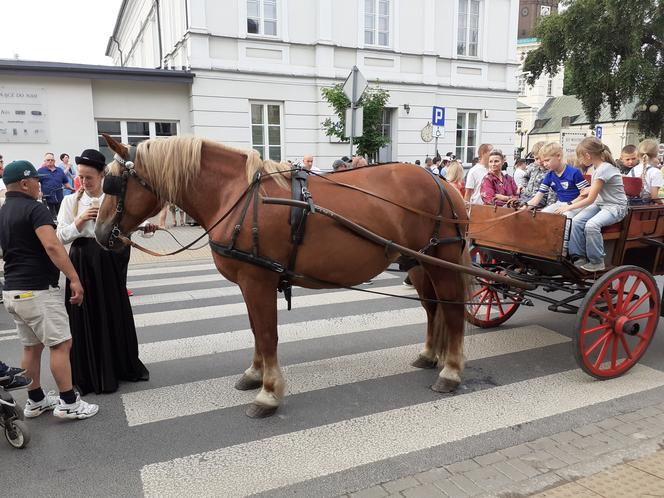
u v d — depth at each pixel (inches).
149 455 125.3
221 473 117.6
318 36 573.9
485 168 295.3
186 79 524.1
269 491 111.1
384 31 623.8
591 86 948.0
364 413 146.3
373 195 143.3
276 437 133.3
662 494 107.7
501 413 145.7
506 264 201.6
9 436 127.3
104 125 530.0
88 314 154.4
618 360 182.9
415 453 125.3
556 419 142.1
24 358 141.7
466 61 680.4
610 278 157.8
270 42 558.3
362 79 378.0
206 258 394.6
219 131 549.3
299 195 135.7
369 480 114.7
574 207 170.2
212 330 221.1
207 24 526.3
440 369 177.9
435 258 151.8
